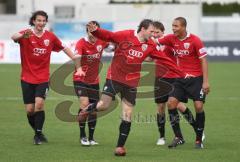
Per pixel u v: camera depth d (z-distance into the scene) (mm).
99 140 34656
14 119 43094
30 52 32125
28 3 145500
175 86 32062
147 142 34031
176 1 137250
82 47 32469
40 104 32250
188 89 31859
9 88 64312
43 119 32969
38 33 32031
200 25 110312
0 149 31469
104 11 126062
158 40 32188
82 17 125750
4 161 28312
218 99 55844
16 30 109625
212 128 39281
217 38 113250
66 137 35594
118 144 29719
